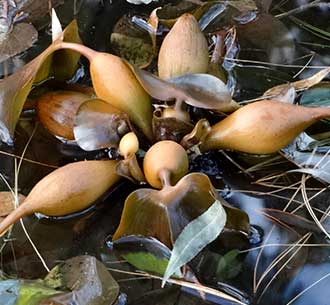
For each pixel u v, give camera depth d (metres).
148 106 0.59
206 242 0.53
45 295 0.52
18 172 0.61
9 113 0.59
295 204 0.58
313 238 0.56
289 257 0.56
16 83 0.59
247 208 0.58
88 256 0.54
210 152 0.60
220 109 0.59
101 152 0.61
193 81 0.58
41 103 0.61
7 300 0.52
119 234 0.56
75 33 0.61
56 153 0.61
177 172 0.56
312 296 0.54
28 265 0.56
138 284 0.54
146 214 0.54
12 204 0.58
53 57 0.62
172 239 0.54
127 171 0.57
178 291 0.54
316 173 0.58
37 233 0.57
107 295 0.52
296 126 0.57
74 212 0.58
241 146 0.58
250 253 0.56
